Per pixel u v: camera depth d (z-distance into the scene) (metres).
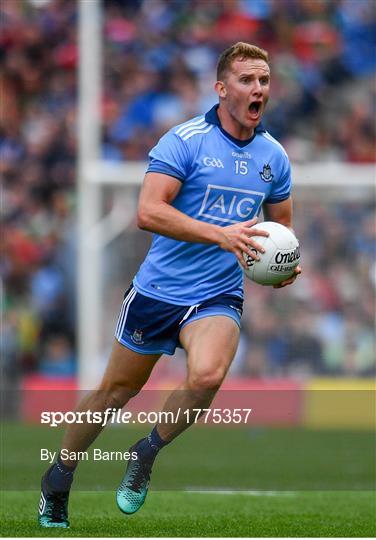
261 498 26.31
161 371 48.25
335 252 50.09
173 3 60.59
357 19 62.66
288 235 19.00
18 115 63.03
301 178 48.84
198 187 19.12
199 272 19.23
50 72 64.25
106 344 48.19
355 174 48.81
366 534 19.72
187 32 60.19
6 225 59.16
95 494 26.42
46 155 61.47
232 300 19.41
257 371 49.25
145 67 58.78
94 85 46.09
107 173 46.62
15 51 64.50
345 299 49.97
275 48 60.97
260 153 19.56
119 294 48.34
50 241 58.62
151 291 19.34
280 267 18.89
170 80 58.78
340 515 22.78
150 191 18.73
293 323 49.53
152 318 19.30
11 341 52.84
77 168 61.22
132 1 60.12
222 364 18.33
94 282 46.09
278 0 62.06
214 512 23.30
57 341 55.91
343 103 60.00
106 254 48.19
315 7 62.31
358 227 50.12
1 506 23.61
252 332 49.34
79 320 46.47
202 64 59.50
